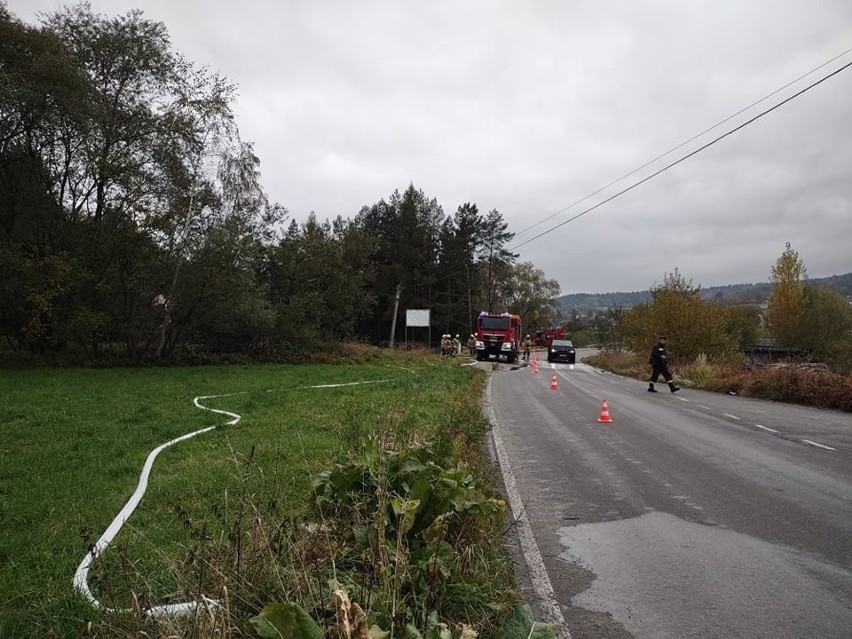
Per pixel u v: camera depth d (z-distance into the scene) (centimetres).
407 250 6412
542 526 584
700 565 482
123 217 2566
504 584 420
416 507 392
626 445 1016
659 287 3397
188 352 2808
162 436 916
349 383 1936
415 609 322
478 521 458
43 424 1016
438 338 6794
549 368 3988
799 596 423
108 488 610
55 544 446
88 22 2608
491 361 4425
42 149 2511
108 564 386
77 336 2422
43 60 2227
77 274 2384
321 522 440
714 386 2233
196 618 271
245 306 2705
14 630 316
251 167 2872
